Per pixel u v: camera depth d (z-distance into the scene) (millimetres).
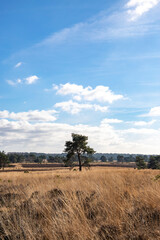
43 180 11727
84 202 5047
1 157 89562
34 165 126250
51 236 3328
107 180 8328
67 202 4941
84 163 52344
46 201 5496
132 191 5734
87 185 7336
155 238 3076
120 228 3418
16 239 3400
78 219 3775
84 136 51594
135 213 3990
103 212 4316
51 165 125188
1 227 3822
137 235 3170
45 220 4020
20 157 182375
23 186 9328
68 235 3346
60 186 7961
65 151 52156
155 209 4023
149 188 5617
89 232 3371
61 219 3885
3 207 5602
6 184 10945
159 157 89312
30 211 4547
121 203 4734
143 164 85438
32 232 3576
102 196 5176
